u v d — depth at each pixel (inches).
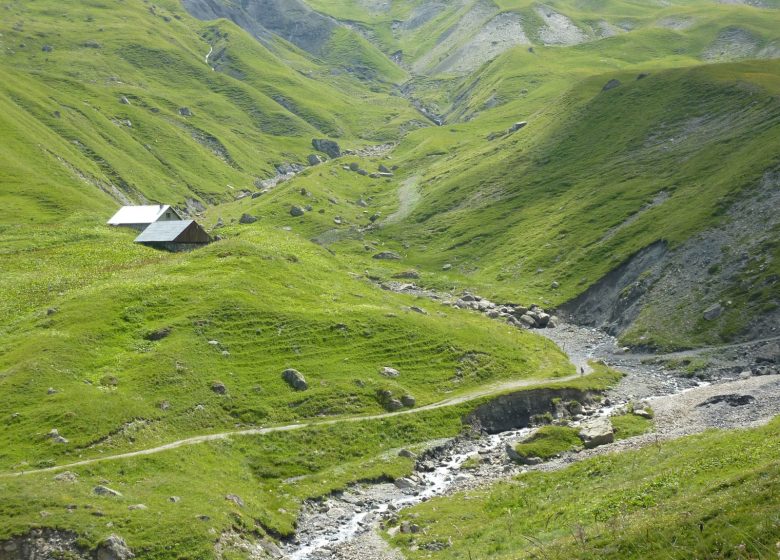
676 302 4719.5
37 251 5073.8
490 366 3784.5
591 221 6535.4
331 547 2191.2
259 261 4616.1
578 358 4365.2
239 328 3661.4
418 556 1990.7
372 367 3577.8
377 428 3080.7
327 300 4291.3
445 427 3176.7
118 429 2728.8
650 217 6003.9
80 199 6993.1
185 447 2687.0
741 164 5812.0
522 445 2874.0
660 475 2034.9
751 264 4670.3
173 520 2129.7
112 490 2267.5
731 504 1358.3
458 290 6097.4
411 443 3043.8
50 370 3068.4
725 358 4030.5
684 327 4473.4
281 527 2314.2
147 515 2140.7
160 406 2952.8
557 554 1462.8
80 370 3144.7
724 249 4928.6
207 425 2938.0
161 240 5334.6
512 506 2267.5
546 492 2316.7
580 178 7642.7
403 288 6176.2
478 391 3508.9
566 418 3373.5
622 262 5536.4
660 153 7273.6
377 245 7800.2
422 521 2263.8
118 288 3937.0
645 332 4571.9
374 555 2071.9
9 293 4097.0
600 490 2107.5
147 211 6136.8
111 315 3634.4
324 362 3535.9
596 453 2741.1
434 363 3720.5
